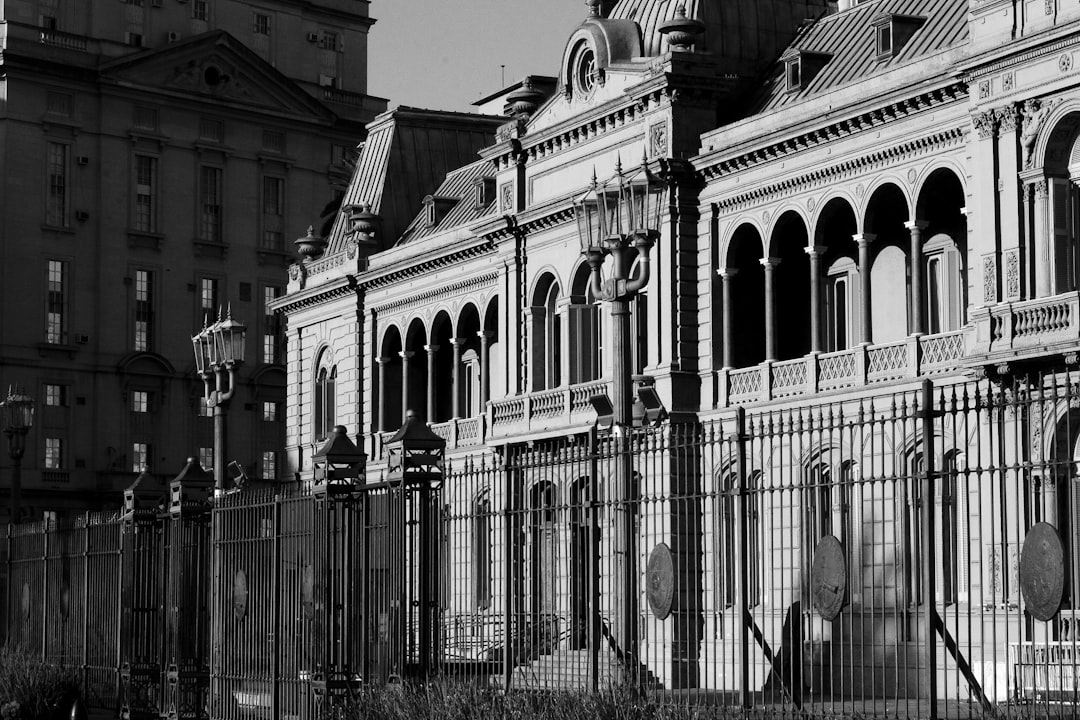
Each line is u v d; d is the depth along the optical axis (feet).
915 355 176.55
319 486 113.80
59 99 380.17
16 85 373.20
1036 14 161.89
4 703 139.85
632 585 96.53
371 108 436.35
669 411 206.69
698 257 210.38
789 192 197.26
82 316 381.19
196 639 135.13
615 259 120.37
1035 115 161.89
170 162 395.34
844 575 80.23
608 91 224.53
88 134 384.06
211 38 399.03
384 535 108.27
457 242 262.67
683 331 209.46
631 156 218.38
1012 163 164.04
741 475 87.71
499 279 249.96
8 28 371.76
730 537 95.55
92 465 379.96
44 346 373.40
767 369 198.18
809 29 220.43
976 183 167.94
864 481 81.61
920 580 82.33
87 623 153.69
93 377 381.19
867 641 141.59
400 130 315.37
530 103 251.39
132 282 387.96
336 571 112.98
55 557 165.89
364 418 296.10
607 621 104.37
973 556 154.20
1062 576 69.46
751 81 218.38
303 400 318.24
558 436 227.61
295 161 415.03
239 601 126.41
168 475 390.01
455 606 111.45
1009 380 160.66
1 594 190.60
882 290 192.75
